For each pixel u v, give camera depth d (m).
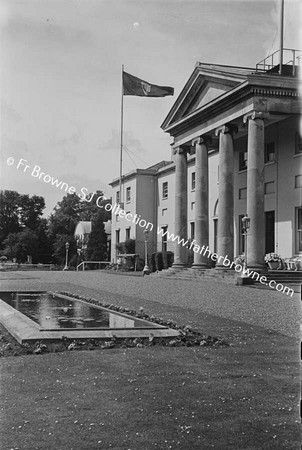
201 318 12.52
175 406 5.44
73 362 7.44
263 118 25.95
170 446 4.38
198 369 7.09
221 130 29.11
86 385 6.22
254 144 25.91
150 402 5.57
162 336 9.20
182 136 34.06
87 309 13.86
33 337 8.80
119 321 10.98
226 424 4.91
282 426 4.86
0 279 31.75
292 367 7.23
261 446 4.38
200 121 31.50
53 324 10.41
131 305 15.46
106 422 4.94
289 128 28.70
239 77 26.69
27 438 4.52
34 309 13.89
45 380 6.45
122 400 5.63
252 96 26.06
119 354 8.04
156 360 7.64
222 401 5.63
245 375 6.76
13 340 9.21
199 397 5.77
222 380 6.50
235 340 9.41
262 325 11.41
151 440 4.50
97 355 7.94
